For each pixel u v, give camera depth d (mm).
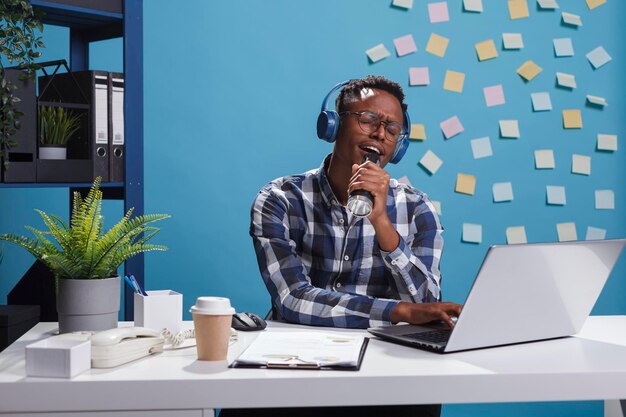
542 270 1357
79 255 1488
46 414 1155
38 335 1522
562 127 3176
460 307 1544
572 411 3102
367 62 3061
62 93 2408
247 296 3025
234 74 2998
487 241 3129
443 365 1255
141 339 1295
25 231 2793
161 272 2961
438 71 3094
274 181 1937
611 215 3213
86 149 2318
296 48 3025
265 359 1244
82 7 2270
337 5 3039
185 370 1213
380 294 1909
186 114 2973
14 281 2766
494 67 3125
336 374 1188
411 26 3078
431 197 3094
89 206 1562
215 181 2996
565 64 3172
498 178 3133
